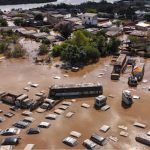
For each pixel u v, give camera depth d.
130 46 100.38
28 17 155.38
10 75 78.88
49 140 49.59
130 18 154.12
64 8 187.88
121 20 150.25
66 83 72.75
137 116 57.12
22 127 53.38
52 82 73.69
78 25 132.88
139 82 73.19
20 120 55.88
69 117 56.78
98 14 155.75
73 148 47.47
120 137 50.28
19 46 99.00
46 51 98.44
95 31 121.75
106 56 94.12
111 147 47.62
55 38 113.19
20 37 119.62
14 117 57.19
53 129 52.84
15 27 132.88
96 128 53.00
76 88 65.81
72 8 186.12
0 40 108.62
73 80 74.94
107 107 60.34
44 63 88.44
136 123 54.38
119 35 121.12
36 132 51.56
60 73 80.06
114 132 51.75
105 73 79.75
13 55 95.56
